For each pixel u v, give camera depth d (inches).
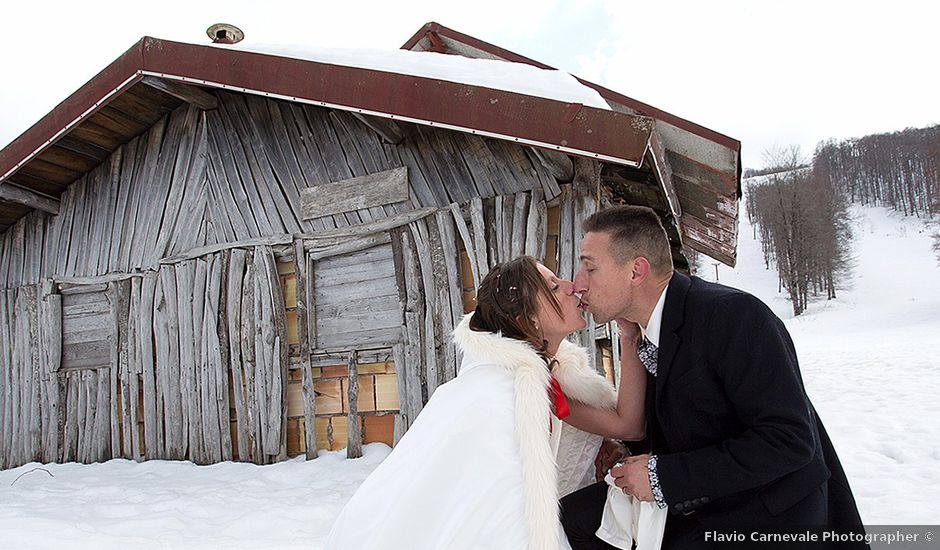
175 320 233.3
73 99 219.5
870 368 508.4
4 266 274.7
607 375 226.1
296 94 184.5
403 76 172.2
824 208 1931.6
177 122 247.8
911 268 1946.4
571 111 155.3
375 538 63.3
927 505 143.6
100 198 259.1
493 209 194.5
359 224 212.8
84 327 254.2
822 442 71.9
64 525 139.9
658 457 66.7
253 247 225.5
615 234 73.1
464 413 66.7
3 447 257.6
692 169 229.1
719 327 66.4
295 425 216.8
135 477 205.9
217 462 218.5
